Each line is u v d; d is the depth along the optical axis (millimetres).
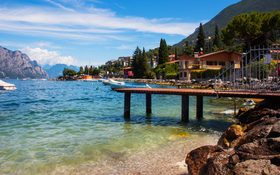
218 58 90188
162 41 141750
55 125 24156
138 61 136125
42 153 15742
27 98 55938
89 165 13742
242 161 8516
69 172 12867
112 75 190125
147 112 30250
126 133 20812
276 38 76125
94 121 26203
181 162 13773
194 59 100250
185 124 24453
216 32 147875
